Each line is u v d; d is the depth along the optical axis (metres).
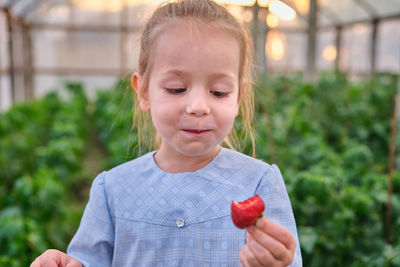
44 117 9.80
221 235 1.21
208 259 1.21
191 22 1.14
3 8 10.73
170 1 1.27
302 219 3.32
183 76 1.12
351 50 13.24
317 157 4.75
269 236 0.96
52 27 13.82
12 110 8.14
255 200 0.97
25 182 4.27
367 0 11.25
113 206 1.33
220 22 1.16
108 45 14.19
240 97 1.30
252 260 0.98
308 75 10.21
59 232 4.28
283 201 1.25
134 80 1.38
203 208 1.24
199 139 1.14
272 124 5.46
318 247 3.20
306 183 3.25
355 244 3.41
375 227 3.52
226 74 1.14
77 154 6.99
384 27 11.67
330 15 13.20
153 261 1.24
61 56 14.12
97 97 12.16
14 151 6.48
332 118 7.71
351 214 3.29
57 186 4.35
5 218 3.44
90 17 13.95
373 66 12.07
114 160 6.18
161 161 1.34
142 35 1.28
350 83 10.14
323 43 14.40
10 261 3.07
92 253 1.31
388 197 3.48
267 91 6.42
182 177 1.28
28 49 13.56
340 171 4.25
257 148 4.43
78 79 14.28
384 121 7.65
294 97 8.67
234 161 1.32
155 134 1.66
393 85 9.12
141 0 14.02
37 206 4.20
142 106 1.29
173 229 1.24
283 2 6.93
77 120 9.23
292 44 14.34
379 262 2.92
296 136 5.89
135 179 1.34
